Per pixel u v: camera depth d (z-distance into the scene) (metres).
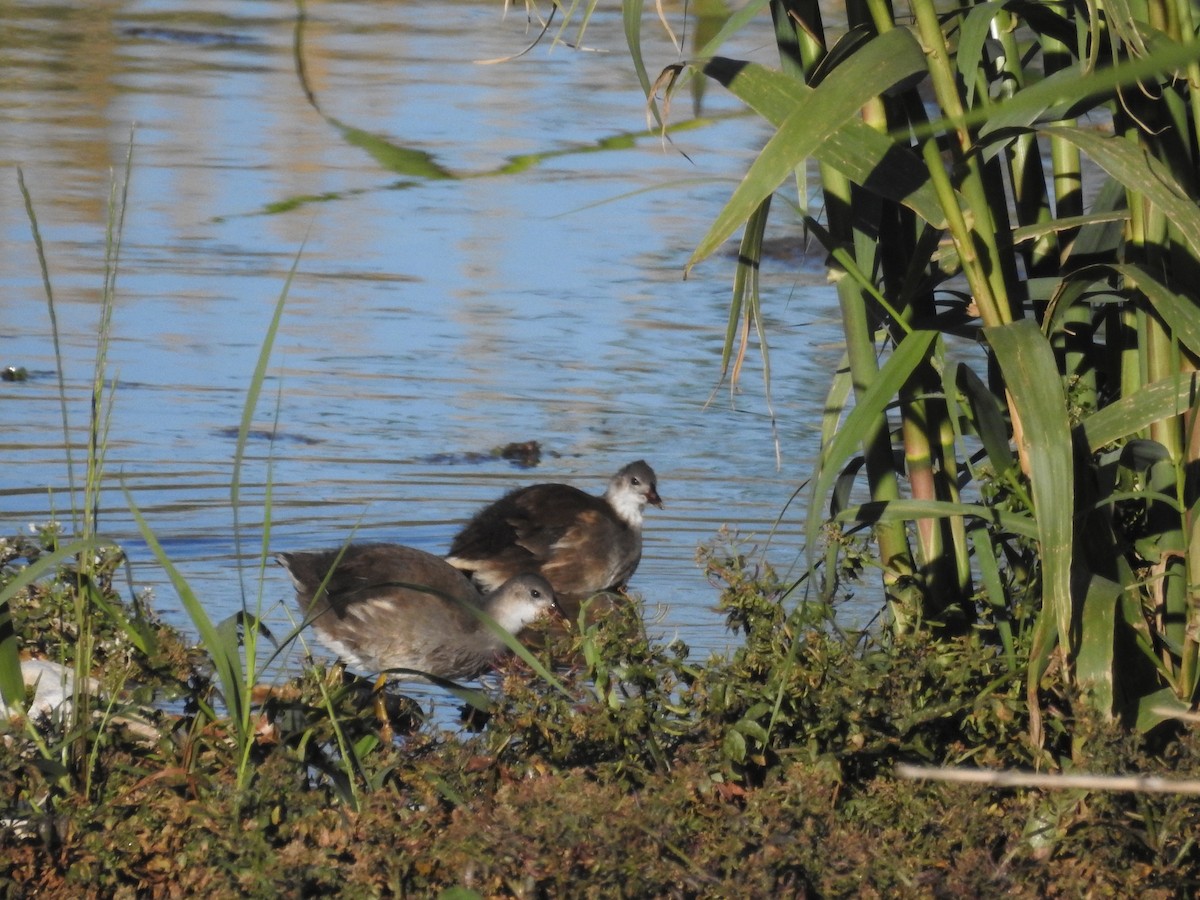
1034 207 10.08
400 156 30.55
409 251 26.55
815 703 8.55
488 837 7.52
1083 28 8.86
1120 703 8.84
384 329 23.30
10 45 38.72
